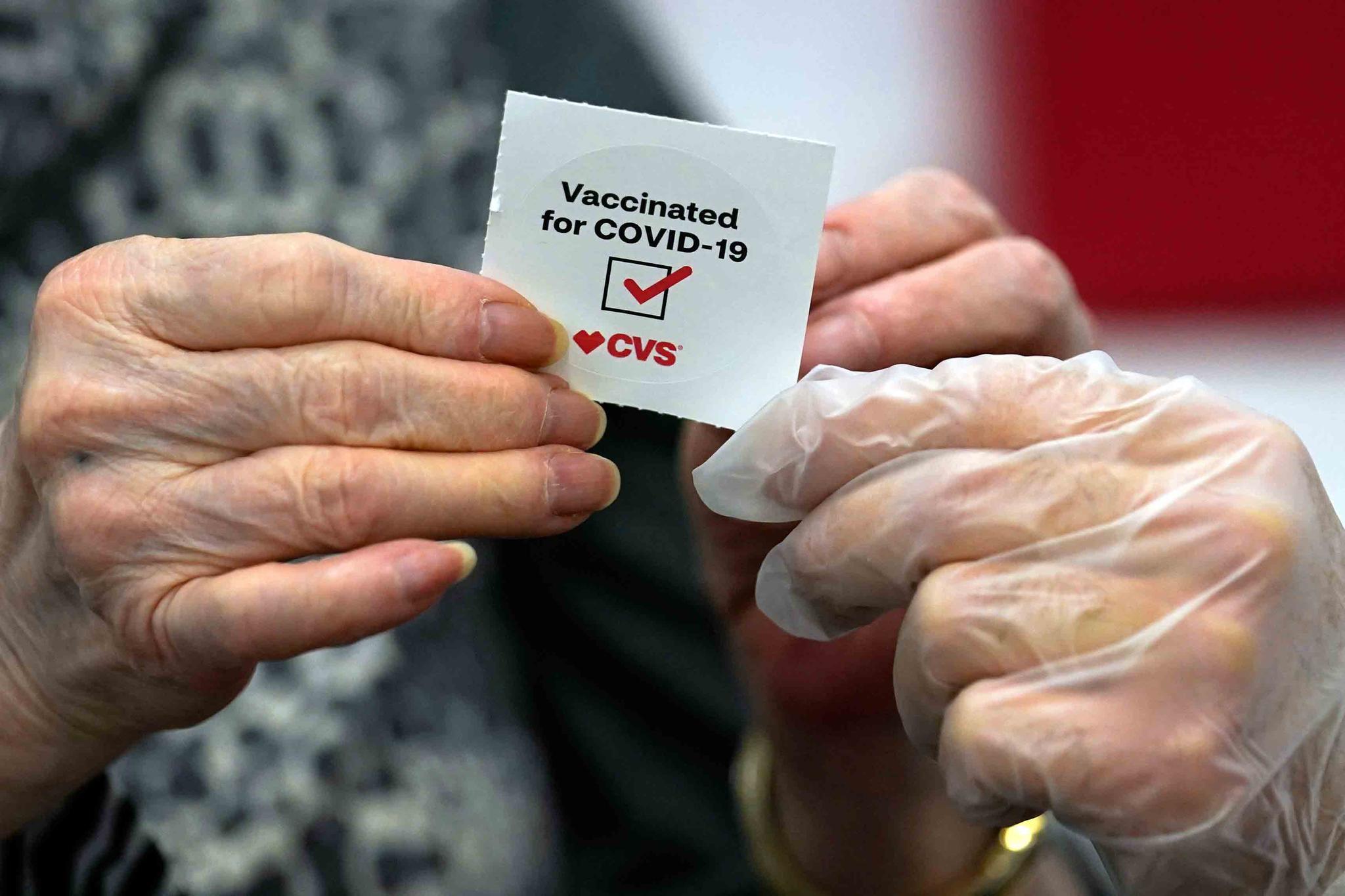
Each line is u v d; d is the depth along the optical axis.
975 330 0.65
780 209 0.60
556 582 0.75
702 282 0.60
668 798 0.73
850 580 0.59
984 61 1.19
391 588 0.57
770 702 0.68
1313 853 0.58
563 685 0.75
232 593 0.57
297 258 0.58
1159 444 0.58
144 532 0.58
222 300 0.58
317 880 0.69
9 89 0.70
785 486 0.60
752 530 0.67
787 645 0.68
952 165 1.18
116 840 0.63
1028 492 0.58
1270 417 0.58
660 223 0.60
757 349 0.60
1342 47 1.12
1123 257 1.19
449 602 0.74
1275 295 1.16
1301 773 0.58
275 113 0.73
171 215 0.72
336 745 0.70
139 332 0.58
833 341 0.64
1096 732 0.56
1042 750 0.56
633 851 0.72
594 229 0.60
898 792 0.68
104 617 0.58
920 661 0.58
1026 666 0.57
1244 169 1.16
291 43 0.74
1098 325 1.19
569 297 0.60
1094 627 0.57
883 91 1.18
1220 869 0.57
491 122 0.77
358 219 0.74
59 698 0.60
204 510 0.58
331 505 0.58
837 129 1.17
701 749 0.74
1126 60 1.18
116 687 0.60
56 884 0.63
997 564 0.57
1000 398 0.59
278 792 0.69
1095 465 0.58
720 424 0.60
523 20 0.79
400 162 0.75
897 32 1.19
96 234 0.71
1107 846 0.57
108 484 0.58
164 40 0.72
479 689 0.73
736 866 0.71
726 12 1.19
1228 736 0.56
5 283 0.70
